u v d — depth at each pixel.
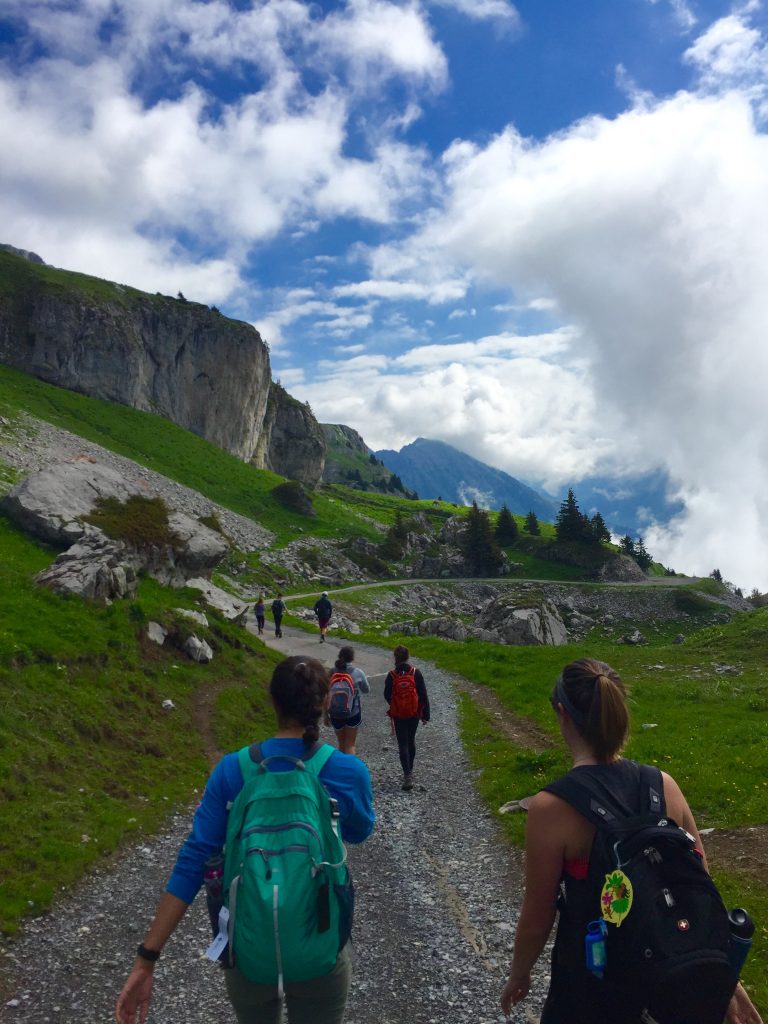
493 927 8.41
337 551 130.88
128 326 158.75
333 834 3.65
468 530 153.00
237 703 21.03
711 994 2.83
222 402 182.50
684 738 17.48
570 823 3.32
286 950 3.30
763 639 34.44
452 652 38.75
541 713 21.91
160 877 9.88
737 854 9.95
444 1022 6.46
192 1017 6.46
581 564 158.25
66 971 7.23
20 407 119.94
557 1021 3.29
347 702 13.84
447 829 12.39
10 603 18.03
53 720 13.97
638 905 2.95
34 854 9.55
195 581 33.44
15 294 148.00
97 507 31.27
